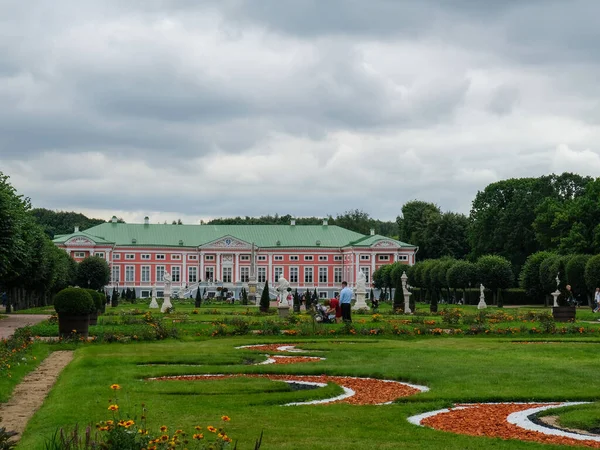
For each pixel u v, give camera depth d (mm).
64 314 43250
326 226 184375
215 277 176250
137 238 174125
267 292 83312
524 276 113312
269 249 177750
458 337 46406
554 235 125812
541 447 16312
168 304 86500
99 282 141125
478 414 20188
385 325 49500
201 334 48031
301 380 26562
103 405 20875
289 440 16844
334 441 16766
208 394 22984
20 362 31672
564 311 59500
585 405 21062
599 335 47031
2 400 22812
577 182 141250
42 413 20109
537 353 35500
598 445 16672
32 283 94500
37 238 86500
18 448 16141
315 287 178000
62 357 36219
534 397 22516
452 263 126188
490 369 28531
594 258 90375
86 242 165875
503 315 62938
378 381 26344
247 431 17719
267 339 45125
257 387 23875
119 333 45062
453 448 16188
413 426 18406
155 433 17078
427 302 132625
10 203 67438
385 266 161125
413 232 192000
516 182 142875
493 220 142000
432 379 25922
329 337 46469
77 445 14203
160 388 23891
